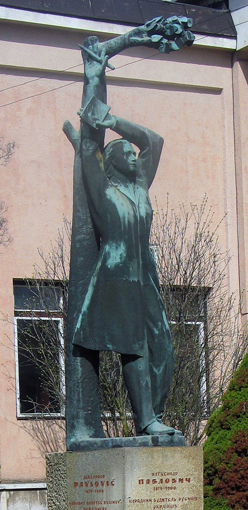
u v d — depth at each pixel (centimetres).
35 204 1656
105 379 1445
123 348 848
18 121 1672
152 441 826
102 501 806
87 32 1722
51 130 1689
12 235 1633
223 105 1833
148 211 886
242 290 1708
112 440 827
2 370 1579
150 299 873
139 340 852
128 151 888
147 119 1773
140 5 1788
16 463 1565
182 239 1584
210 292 1631
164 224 1619
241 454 1134
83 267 883
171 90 1798
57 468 847
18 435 1573
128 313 850
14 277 1619
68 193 1681
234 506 1114
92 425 870
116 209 860
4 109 1667
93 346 850
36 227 1650
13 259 1623
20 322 1600
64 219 1647
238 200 1809
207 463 1145
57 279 1598
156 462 812
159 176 1761
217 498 1125
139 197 890
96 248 886
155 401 871
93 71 895
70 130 915
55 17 1691
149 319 872
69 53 1711
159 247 1596
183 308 1527
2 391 1576
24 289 1627
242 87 1836
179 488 813
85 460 817
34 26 1691
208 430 1186
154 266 883
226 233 1791
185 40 933
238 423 1155
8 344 1590
